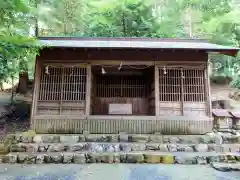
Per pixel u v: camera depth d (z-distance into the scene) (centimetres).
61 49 644
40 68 662
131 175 408
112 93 855
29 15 1020
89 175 406
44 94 653
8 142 562
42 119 632
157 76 664
